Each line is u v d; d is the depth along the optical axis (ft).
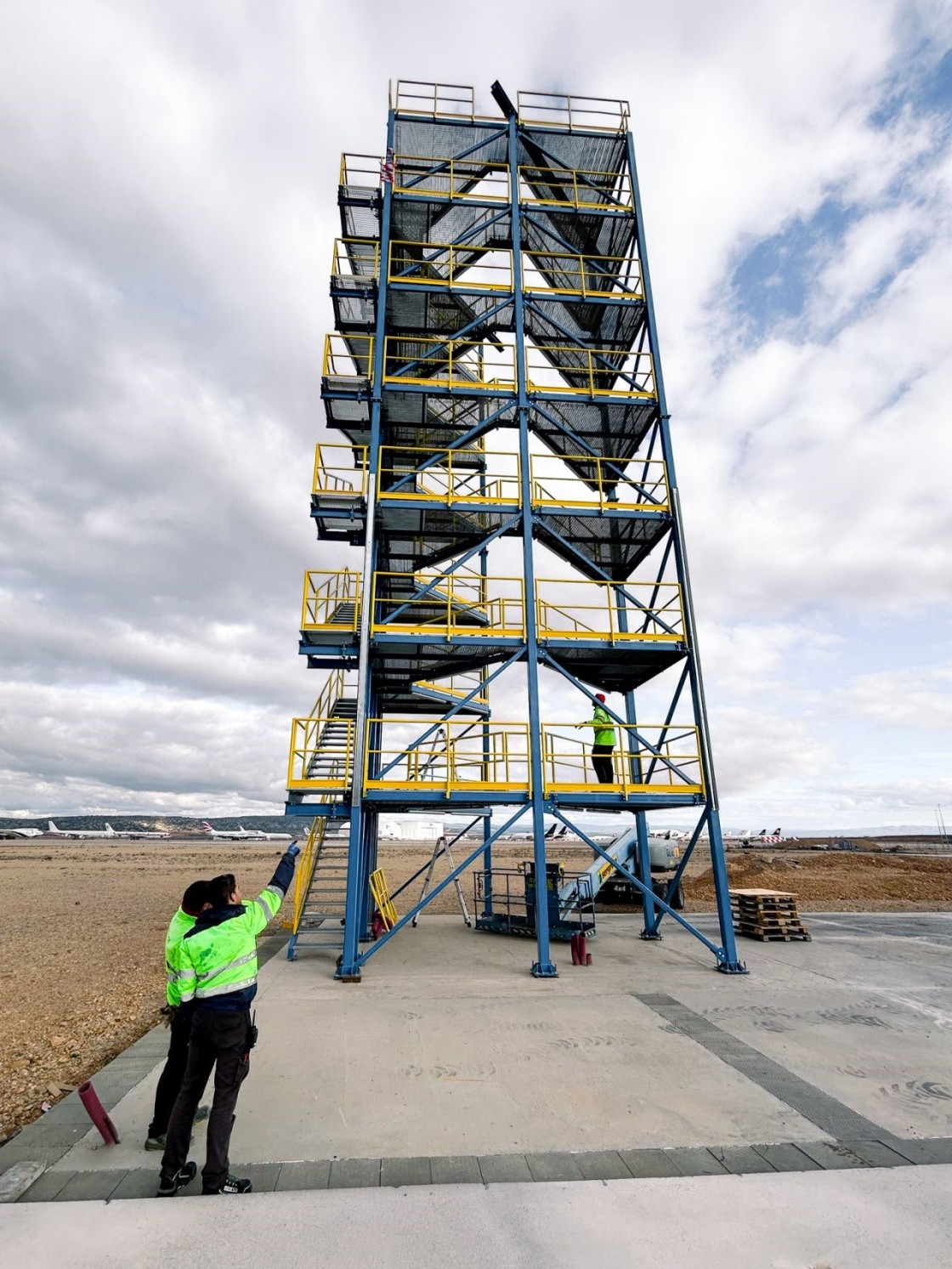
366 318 51.70
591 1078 21.56
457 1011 29.40
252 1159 16.17
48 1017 31.58
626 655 45.70
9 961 44.96
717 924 58.08
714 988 34.06
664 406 47.50
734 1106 19.40
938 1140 17.31
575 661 47.34
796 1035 26.17
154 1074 22.71
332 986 34.42
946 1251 12.26
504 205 50.80
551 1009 29.84
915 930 55.52
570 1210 13.58
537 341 55.57
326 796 41.42
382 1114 18.75
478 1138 17.30
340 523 48.26
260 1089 20.63
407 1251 12.15
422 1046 24.67
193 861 179.93
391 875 113.29
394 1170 15.61
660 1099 19.88
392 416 51.11
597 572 49.08
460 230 53.16
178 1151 14.39
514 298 48.75
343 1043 25.08
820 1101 19.84
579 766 42.50
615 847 76.79
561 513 45.11
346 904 36.73
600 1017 28.60
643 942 48.75
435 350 49.32
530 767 40.37
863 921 61.57
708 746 41.81
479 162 53.26
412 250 52.65
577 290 53.62
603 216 51.39
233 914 16.01
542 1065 22.72
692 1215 13.41
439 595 47.73
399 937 50.78
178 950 16.47
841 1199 14.07
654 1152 16.56
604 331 54.49
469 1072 22.07
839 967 39.42
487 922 53.57
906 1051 24.48
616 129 54.44
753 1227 12.97
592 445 52.85
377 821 56.49
